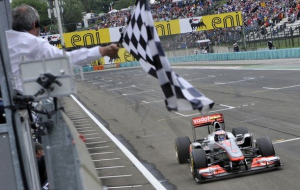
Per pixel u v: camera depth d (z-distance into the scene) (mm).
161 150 26906
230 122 32781
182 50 108500
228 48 110562
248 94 45312
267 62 76750
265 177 18172
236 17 100562
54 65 5191
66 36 85812
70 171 5316
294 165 19422
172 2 117250
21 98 5293
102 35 86938
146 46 5703
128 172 22578
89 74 105812
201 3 119875
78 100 62281
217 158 20156
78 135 5027
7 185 5426
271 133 27109
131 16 5824
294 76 53250
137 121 39344
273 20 103188
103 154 27969
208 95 48781
